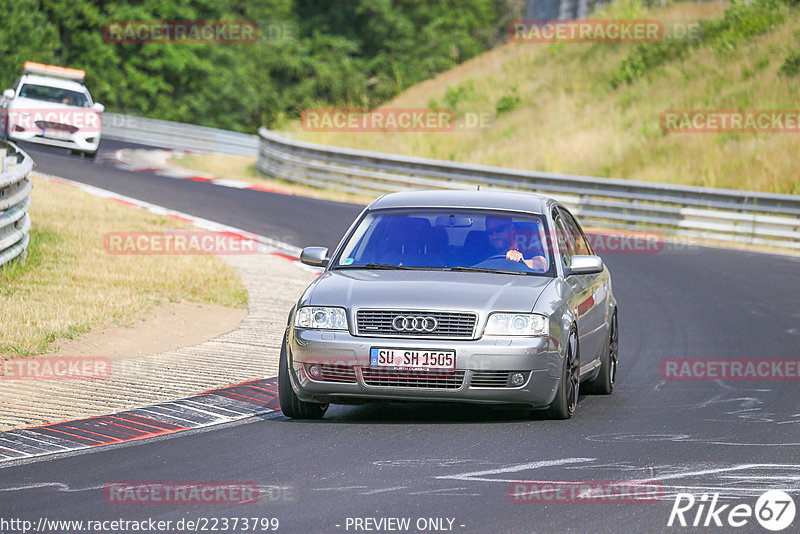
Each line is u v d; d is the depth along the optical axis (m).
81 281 51.31
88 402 32.97
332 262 33.56
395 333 30.00
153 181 102.69
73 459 26.41
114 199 85.50
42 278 50.47
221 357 40.94
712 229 90.75
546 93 149.25
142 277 54.12
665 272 71.00
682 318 54.25
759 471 25.53
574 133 131.25
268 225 80.69
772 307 57.72
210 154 163.88
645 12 164.00
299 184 118.69
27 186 53.28
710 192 91.19
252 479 24.42
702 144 115.62
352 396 30.25
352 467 25.50
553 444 28.27
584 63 154.88
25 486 23.81
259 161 132.12
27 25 187.00
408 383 29.91
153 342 43.06
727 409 34.16
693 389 37.91
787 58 127.50
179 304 50.16
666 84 136.88
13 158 61.28
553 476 24.80
